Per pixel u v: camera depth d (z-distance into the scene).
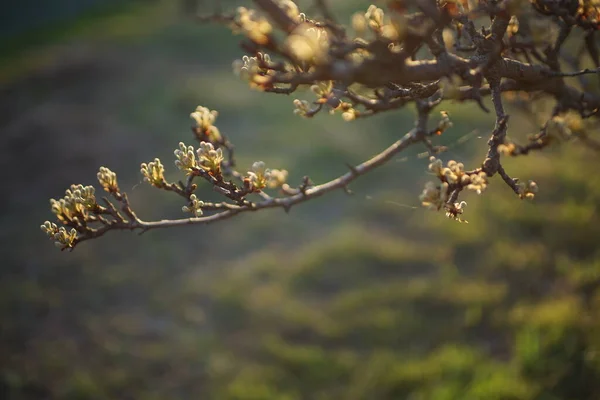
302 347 4.29
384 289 4.64
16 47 12.41
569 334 3.71
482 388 3.54
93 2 16.06
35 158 7.17
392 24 1.00
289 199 2.00
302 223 5.65
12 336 4.58
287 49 1.01
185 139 7.13
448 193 1.49
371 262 4.97
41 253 5.54
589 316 3.79
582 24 1.69
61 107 8.44
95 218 1.72
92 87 9.03
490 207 5.16
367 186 5.96
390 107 1.75
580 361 3.55
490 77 1.57
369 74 0.98
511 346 3.89
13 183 6.77
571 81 2.94
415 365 3.91
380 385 3.84
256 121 7.39
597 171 5.15
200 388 4.07
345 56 1.02
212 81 8.59
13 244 5.71
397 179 5.98
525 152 1.98
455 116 6.02
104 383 4.13
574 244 4.54
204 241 5.53
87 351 4.43
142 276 5.13
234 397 3.93
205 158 1.67
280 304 4.68
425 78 1.23
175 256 5.36
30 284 5.12
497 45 1.39
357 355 4.14
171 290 4.97
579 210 4.82
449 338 4.09
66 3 16.27
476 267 4.66
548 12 1.68
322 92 1.44
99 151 7.09
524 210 5.00
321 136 6.79
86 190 1.69
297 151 6.54
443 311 4.34
